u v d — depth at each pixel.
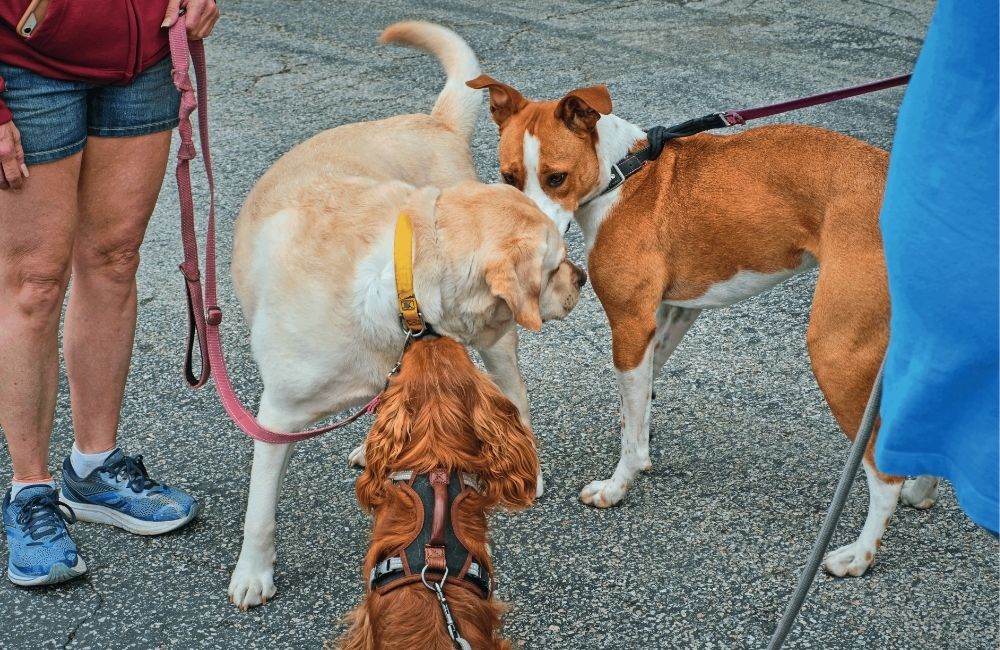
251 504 3.02
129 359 3.29
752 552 3.20
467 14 8.30
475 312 2.76
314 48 7.76
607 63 7.16
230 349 4.41
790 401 3.92
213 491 3.58
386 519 2.22
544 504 3.47
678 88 6.68
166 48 2.90
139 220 3.06
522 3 8.54
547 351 4.32
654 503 3.44
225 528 3.40
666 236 3.34
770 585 3.06
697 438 3.74
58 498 3.26
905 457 1.73
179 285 4.91
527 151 3.32
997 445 1.58
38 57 2.63
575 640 2.90
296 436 2.97
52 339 3.04
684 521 3.35
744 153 3.27
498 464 2.23
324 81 7.14
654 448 3.71
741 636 2.88
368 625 2.14
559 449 3.74
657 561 3.18
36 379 3.03
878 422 2.88
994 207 1.50
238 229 3.24
